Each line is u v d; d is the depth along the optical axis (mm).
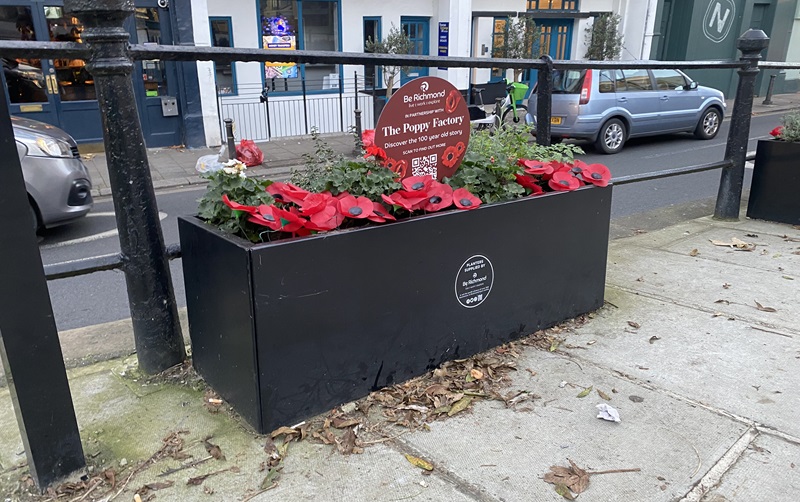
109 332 3730
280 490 2301
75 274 2775
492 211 3131
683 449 2533
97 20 2541
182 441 2580
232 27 13016
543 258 3473
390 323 2875
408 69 15508
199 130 12258
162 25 11680
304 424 2682
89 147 11586
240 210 2564
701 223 6004
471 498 2260
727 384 3037
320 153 3293
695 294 4180
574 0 18562
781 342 3467
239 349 2578
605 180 3662
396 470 2410
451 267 3037
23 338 2123
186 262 2881
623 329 3652
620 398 2914
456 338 3180
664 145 12781
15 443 2596
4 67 10648
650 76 12156
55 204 6430
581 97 11211
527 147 3904
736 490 2289
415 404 2852
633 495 2271
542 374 3137
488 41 17266
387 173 3004
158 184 9453
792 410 2809
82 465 2385
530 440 2598
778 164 5758
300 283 2520
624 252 5105
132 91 2729
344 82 14672
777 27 21828
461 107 3350
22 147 6211
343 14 14336
